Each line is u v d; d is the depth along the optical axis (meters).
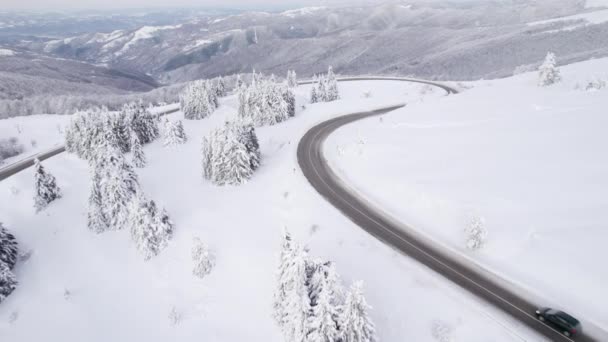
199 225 35.91
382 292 23.58
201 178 48.47
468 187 31.83
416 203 32.66
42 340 26.41
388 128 53.66
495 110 51.69
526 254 24.52
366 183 38.53
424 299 22.58
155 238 33.72
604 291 20.70
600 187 27.48
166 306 27.59
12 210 43.06
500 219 27.39
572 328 18.97
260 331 23.08
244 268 28.78
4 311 29.27
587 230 24.03
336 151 49.25
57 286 31.67
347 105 78.50
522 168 32.94
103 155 39.25
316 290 19.78
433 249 27.39
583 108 44.28
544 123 42.31
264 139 61.62
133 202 33.06
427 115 56.31
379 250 27.53
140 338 25.23
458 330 20.09
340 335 17.52
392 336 20.64
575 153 33.25
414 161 39.84
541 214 26.56
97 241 37.19
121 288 30.58
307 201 35.91
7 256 33.56
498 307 21.48
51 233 38.94
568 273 22.27
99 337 25.91
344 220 32.00
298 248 20.27
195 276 29.62
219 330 24.17
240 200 39.47
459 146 41.09
